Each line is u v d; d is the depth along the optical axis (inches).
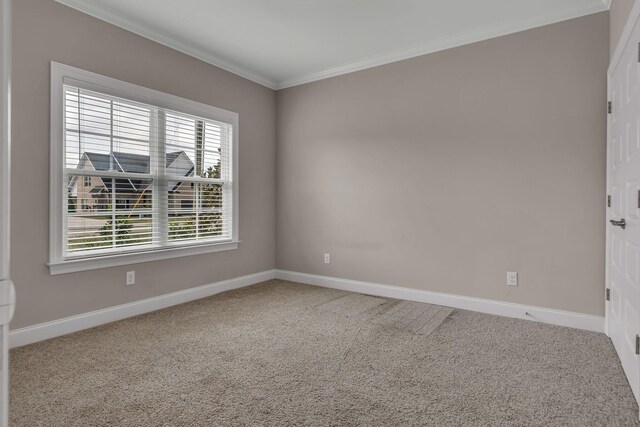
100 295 117.5
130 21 121.6
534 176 121.7
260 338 107.1
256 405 72.5
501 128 127.0
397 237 150.3
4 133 20.1
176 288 140.8
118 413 69.3
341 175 164.6
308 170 174.6
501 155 127.3
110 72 118.3
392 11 117.0
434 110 140.3
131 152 125.3
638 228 75.0
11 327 99.0
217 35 133.5
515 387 79.4
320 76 168.9
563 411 70.6
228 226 161.9
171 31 130.6
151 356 94.4
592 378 83.2
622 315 90.0
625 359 85.2
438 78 139.3
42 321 104.6
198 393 76.7
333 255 167.9
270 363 91.0
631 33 81.3
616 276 97.7
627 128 85.7
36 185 102.7
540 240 121.1
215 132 155.7
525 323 119.5
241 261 167.9
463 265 135.3
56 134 105.8
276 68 165.0
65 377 83.0
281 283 176.1
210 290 153.5
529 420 67.8
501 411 70.7
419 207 144.6
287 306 138.8
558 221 118.1
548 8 114.8
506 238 126.9
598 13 111.1
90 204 115.3
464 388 79.1
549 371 86.6
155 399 74.3
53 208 105.5
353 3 112.6
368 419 68.0
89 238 114.7
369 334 110.4
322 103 169.5
